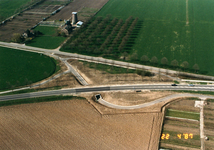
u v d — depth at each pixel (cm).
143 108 15700
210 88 17288
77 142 13338
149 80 18475
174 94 16825
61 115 15212
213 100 16088
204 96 16488
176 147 13075
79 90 17525
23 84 18275
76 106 15988
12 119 14988
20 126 14450
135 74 19325
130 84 18025
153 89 17412
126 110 15612
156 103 16075
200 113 15175
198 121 14650
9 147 13150
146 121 14650
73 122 14650
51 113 15388
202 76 18838
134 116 15075
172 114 15262
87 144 13200
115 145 13100
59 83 18362
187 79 18500
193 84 17775
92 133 13875
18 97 16862
